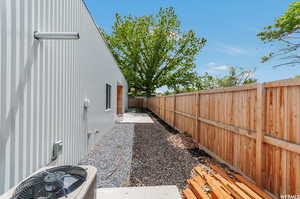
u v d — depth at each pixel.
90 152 4.60
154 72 21.69
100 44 5.82
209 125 4.57
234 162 3.41
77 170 1.60
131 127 8.60
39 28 2.24
